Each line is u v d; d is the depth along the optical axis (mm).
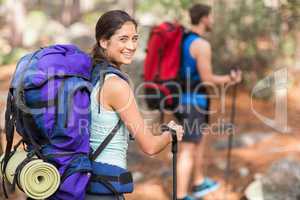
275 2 11188
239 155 8711
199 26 6633
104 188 3859
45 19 15297
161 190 7793
